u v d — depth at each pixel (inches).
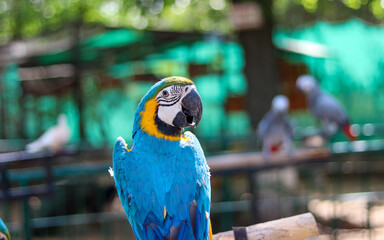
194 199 94.0
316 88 345.4
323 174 413.1
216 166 218.4
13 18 620.4
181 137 103.7
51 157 198.8
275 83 390.9
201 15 624.1
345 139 386.3
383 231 285.4
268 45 387.5
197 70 459.2
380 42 539.5
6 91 446.0
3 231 106.3
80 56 420.2
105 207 335.0
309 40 538.9
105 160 311.0
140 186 94.0
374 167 401.1
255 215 231.5
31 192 191.0
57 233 319.6
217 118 480.7
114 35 401.7
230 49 452.4
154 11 503.2
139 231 94.9
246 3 362.0
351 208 335.0
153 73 480.7
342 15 554.6
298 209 308.7
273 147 281.7
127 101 498.6
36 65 432.1
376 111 537.3
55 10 616.7
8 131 456.8
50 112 478.6
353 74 532.1
